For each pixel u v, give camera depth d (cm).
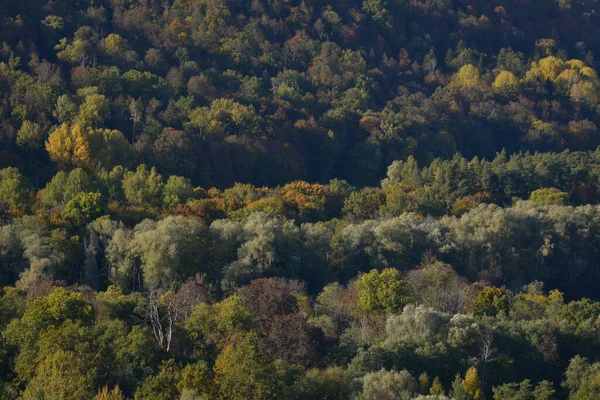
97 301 13175
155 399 10450
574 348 13925
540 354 13612
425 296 16275
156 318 12388
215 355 12144
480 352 13262
